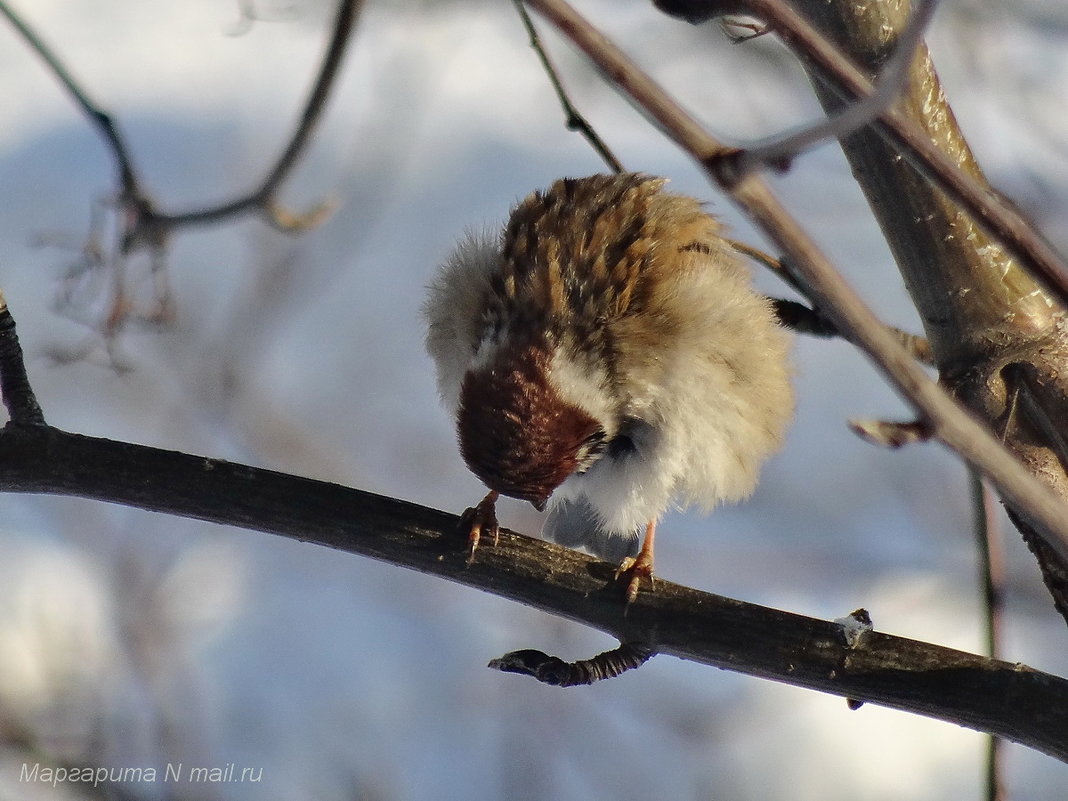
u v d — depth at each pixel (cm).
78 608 1060
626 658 534
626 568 547
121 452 552
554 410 657
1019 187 1130
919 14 260
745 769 1020
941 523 1213
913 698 503
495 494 659
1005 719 490
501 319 689
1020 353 525
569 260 693
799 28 294
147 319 823
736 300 710
